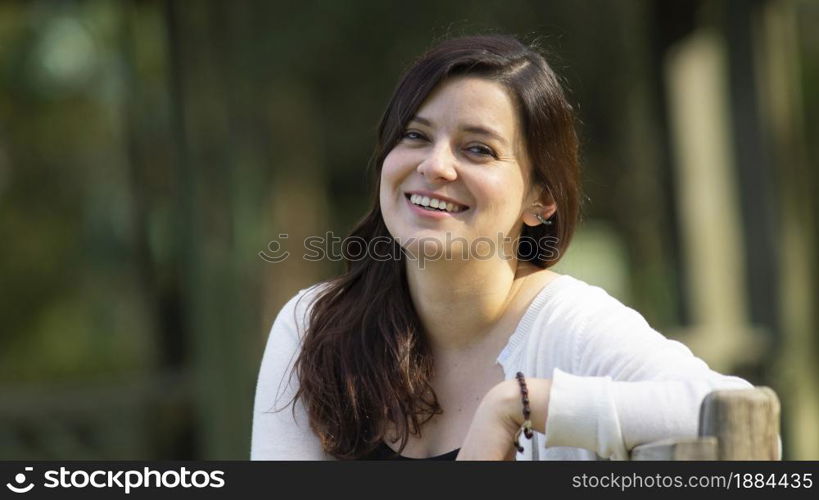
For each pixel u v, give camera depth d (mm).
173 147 12297
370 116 18359
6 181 20234
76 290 20703
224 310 11938
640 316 4996
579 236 19188
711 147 13211
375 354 5293
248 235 12086
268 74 15367
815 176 19328
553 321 5027
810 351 12906
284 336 5578
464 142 5000
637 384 4402
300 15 15250
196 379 12148
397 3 15477
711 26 12961
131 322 20719
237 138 12062
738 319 13055
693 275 13117
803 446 12586
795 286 12812
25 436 12656
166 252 15109
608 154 17516
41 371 20672
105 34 17922
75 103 19781
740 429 4012
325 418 5301
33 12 17875
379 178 5383
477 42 5094
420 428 5297
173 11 11984
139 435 12633
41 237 20484
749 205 12797
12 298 20562
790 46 12891
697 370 4574
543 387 4492
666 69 13320
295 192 19781
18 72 18734
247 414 12008
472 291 5137
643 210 17562
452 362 5320
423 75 5023
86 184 20281
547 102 5129
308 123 18953
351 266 5590
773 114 12672
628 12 14562
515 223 5258
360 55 15781
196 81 11969
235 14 12023
